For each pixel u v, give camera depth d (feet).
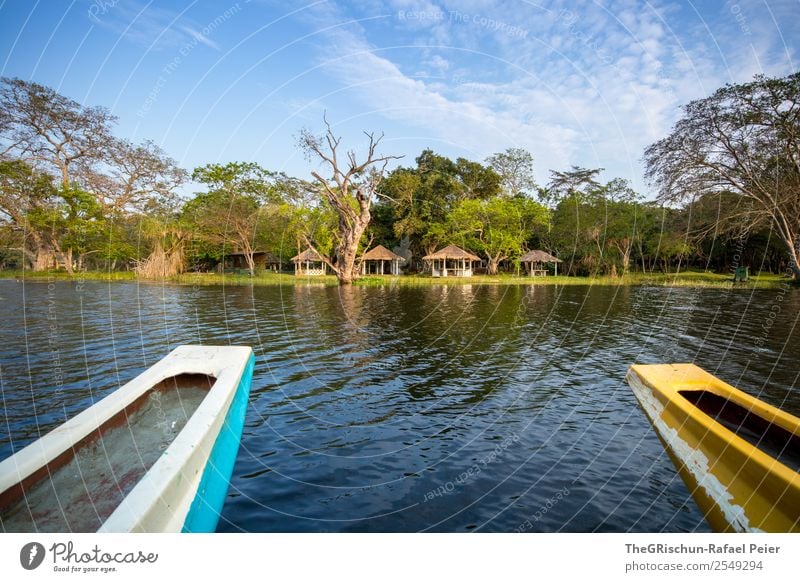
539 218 150.51
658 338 43.27
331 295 87.40
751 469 11.89
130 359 33.58
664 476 16.21
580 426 20.97
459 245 156.04
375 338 42.65
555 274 153.48
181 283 112.27
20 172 112.88
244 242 136.46
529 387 27.17
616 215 143.43
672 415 16.70
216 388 17.93
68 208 119.03
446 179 160.66
